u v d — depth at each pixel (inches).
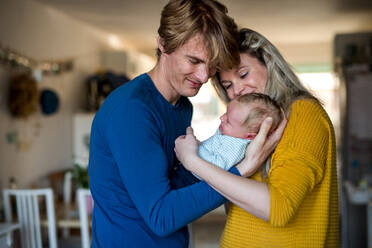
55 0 171.6
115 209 48.2
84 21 215.3
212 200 42.2
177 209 40.9
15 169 158.1
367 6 192.5
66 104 204.8
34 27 172.6
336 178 49.4
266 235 46.9
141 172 42.1
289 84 51.8
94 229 51.2
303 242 46.1
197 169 43.1
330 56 293.3
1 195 146.2
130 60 248.8
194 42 43.8
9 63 153.3
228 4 184.4
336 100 214.2
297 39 281.9
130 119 43.4
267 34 261.9
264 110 46.0
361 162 177.2
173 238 48.9
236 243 49.3
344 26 239.3
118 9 189.0
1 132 148.9
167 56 47.6
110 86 216.7
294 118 45.5
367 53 197.6
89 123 211.5
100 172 48.7
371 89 175.3
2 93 149.4
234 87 54.1
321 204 46.1
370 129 175.5
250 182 40.7
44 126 182.5
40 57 177.8
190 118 59.7
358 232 178.9
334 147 47.6
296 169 40.9
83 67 223.3
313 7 192.4
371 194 143.7
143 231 47.6
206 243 178.2
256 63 52.4
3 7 149.7
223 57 45.2
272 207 39.0
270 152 45.2
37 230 117.4
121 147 42.9
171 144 50.9
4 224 114.7
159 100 49.6
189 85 47.4
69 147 208.8
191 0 44.4
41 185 178.9
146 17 205.8
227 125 47.7
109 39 260.1
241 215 49.1
